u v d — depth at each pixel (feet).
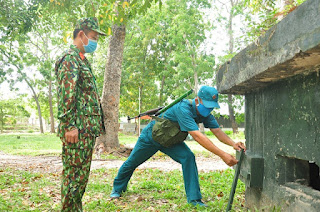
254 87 11.48
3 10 30.94
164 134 13.46
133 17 21.20
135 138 82.89
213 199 14.88
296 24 7.22
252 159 10.99
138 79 98.17
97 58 94.99
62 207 10.07
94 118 10.13
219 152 11.64
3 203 13.93
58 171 25.43
